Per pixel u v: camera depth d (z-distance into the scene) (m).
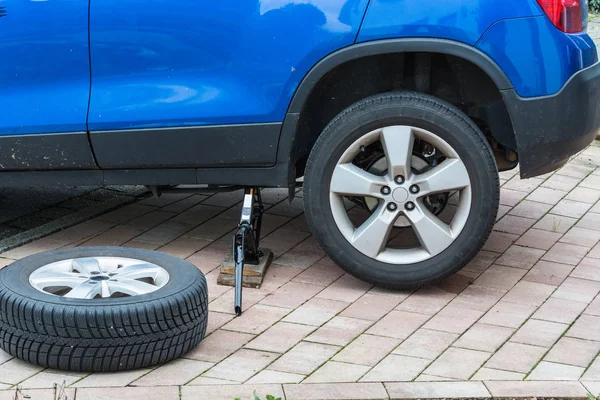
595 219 6.98
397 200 5.73
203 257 6.23
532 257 6.36
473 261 6.28
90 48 5.79
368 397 4.87
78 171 5.96
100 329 4.96
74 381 4.96
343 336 5.40
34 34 5.82
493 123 5.87
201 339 5.26
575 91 5.65
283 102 5.71
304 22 5.63
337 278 6.02
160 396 4.84
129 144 5.84
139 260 5.52
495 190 5.69
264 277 5.98
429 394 4.89
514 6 5.56
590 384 4.99
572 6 5.69
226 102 5.75
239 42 5.70
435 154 5.89
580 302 5.82
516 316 5.64
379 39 5.59
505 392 4.92
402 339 5.39
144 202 7.06
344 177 5.74
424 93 5.75
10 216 6.81
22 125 5.89
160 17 5.73
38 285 5.26
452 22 5.55
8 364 5.07
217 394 4.86
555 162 5.74
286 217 6.82
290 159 5.80
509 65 5.58
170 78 5.78
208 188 6.04
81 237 6.46
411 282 5.78
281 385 4.93
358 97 5.95
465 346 5.34
